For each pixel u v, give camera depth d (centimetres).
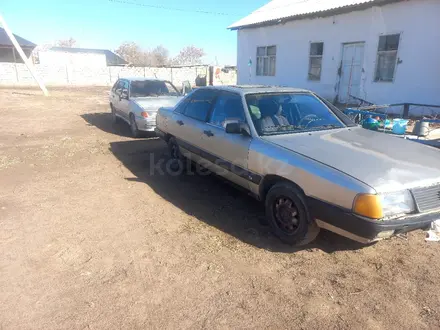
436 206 302
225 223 408
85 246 352
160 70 3744
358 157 332
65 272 308
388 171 304
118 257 332
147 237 372
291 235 350
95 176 578
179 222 409
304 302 272
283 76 1683
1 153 726
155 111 854
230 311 261
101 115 1316
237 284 293
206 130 480
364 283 296
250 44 1853
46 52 4862
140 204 462
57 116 1285
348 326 247
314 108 459
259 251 346
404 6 1142
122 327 244
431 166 321
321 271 313
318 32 1462
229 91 470
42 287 287
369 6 1245
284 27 1622
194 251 344
